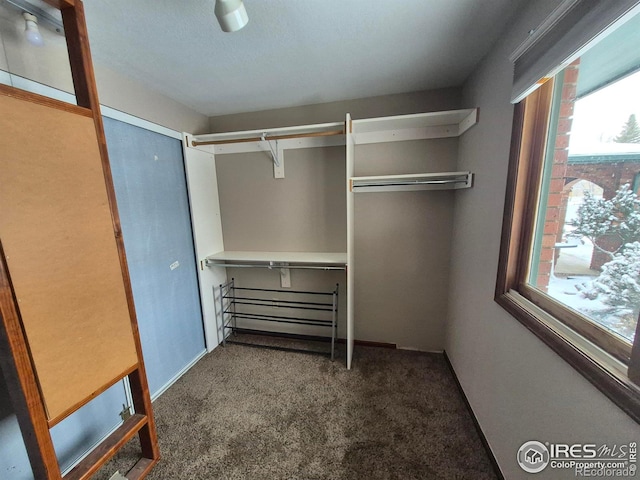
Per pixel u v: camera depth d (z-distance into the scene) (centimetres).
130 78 168
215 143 218
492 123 140
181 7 108
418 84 189
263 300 264
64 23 104
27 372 88
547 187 109
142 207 176
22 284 87
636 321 70
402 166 211
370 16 117
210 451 145
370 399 179
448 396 181
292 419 165
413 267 224
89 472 105
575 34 74
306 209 239
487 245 145
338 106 216
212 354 238
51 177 94
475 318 159
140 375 130
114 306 117
